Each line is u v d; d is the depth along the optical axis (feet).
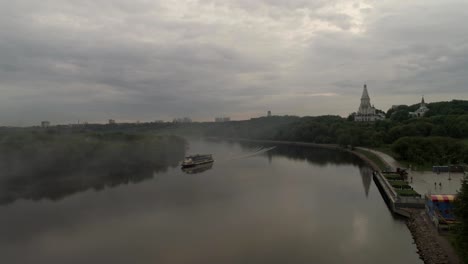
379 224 241.55
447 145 469.98
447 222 194.39
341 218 257.75
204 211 280.92
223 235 224.74
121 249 205.16
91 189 383.24
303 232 228.84
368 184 385.50
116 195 347.97
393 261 183.01
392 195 277.64
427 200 230.68
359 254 192.65
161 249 204.13
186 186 390.01
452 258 160.04
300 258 189.47
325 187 371.35
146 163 594.65
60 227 247.70
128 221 257.75
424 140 482.28
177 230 236.43
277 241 214.07
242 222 251.39
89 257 195.83
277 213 272.92
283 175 455.63
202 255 194.49
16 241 221.66
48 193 366.02
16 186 399.44
